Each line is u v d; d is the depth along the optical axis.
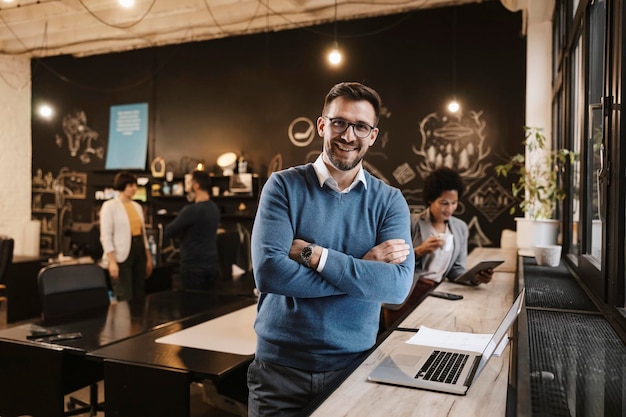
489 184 6.32
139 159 8.26
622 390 1.09
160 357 2.24
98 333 2.70
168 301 3.59
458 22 6.45
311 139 7.20
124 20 7.22
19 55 9.01
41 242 9.02
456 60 6.46
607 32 1.69
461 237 2.98
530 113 5.12
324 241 1.70
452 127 6.47
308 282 1.59
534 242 3.63
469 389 1.30
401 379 1.35
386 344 1.70
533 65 5.11
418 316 2.09
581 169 2.42
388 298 1.64
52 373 2.41
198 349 2.37
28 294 6.10
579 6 2.62
